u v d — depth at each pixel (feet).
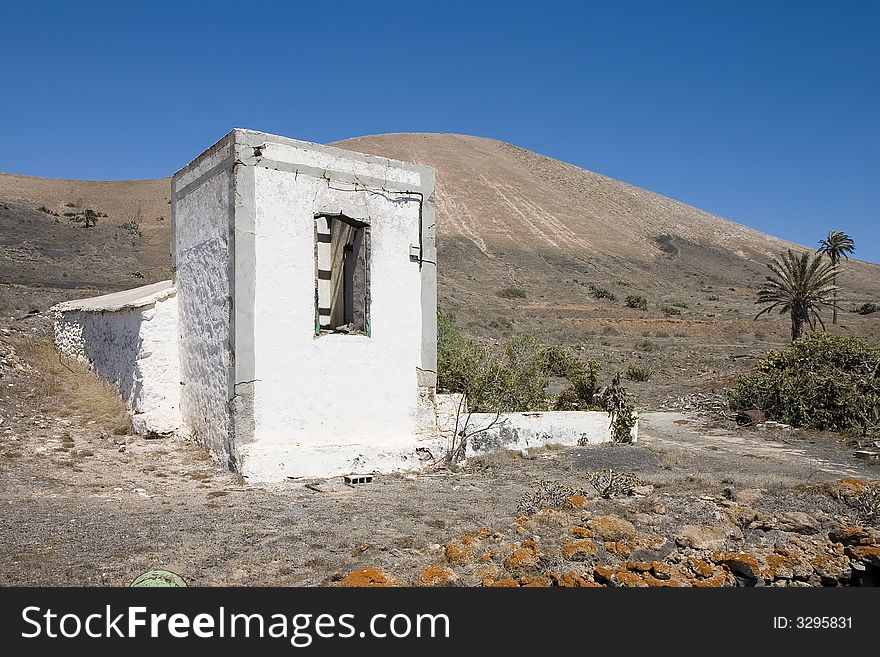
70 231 221.46
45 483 25.70
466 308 166.91
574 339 130.72
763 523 21.97
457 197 337.31
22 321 60.64
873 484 27.17
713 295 239.50
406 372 34.01
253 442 29.19
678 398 67.21
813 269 103.30
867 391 50.03
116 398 39.14
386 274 33.37
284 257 30.17
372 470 31.58
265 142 29.68
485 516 23.70
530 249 279.69
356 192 32.35
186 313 34.58
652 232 358.43
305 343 30.68
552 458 36.37
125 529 20.56
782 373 55.62
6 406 36.35
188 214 34.27
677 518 22.34
